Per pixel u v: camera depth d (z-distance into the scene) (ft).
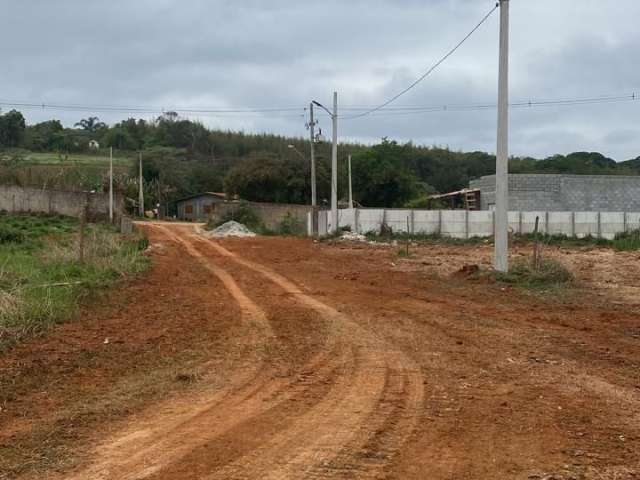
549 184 163.32
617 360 28.45
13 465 16.37
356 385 24.27
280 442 18.06
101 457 16.90
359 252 97.19
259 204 205.57
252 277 62.03
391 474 15.81
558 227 143.64
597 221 145.07
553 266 58.18
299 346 31.22
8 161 205.26
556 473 15.88
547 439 18.35
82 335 32.78
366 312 41.19
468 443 18.03
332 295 49.14
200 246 110.93
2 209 156.76
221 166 327.88
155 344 31.22
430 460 16.75
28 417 20.44
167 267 69.41
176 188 287.07
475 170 333.83
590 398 22.50
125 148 361.71
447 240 127.85
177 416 20.51
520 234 137.08
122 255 65.21
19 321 33.35
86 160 293.64
